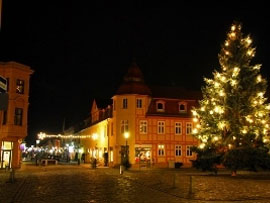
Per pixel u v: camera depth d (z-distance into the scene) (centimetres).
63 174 3619
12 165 4588
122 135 5606
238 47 3366
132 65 5900
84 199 1659
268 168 3136
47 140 12788
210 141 3356
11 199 1662
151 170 4491
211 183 2452
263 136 3247
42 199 1664
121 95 5684
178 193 1866
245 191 1956
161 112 5778
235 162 3105
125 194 1850
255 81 3297
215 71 3525
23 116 4662
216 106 3284
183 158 5731
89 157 7688
